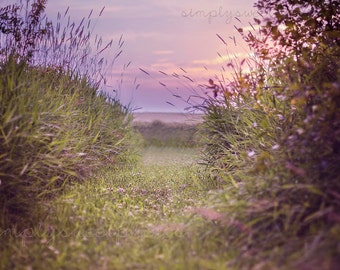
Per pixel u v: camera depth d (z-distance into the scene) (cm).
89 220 489
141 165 997
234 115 676
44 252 402
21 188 474
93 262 371
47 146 506
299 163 419
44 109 537
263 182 424
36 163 483
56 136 536
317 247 321
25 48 713
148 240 426
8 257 400
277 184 407
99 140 796
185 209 522
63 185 582
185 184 680
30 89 534
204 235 403
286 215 378
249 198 422
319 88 478
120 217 512
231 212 411
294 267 311
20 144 477
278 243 360
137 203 597
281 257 330
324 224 358
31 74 617
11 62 577
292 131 464
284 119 520
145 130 1998
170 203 584
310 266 305
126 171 838
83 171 662
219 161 666
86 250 399
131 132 1102
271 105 579
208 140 700
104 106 907
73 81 799
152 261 359
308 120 417
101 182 684
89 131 754
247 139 623
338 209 361
